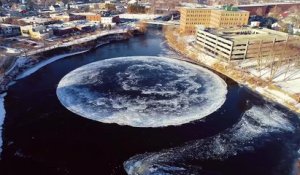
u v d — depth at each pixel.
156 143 75.56
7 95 101.62
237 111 94.50
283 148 74.88
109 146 73.62
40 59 139.00
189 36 193.50
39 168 65.06
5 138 76.12
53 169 64.88
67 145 73.69
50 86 110.56
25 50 145.88
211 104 99.31
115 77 121.94
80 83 114.38
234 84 119.31
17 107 93.12
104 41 181.38
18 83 112.50
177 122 86.31
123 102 98.88
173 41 183.25
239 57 144.12
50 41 166.38
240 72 128.38
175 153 71.62
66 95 103.12
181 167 66.56
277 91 108.75
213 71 134.88
